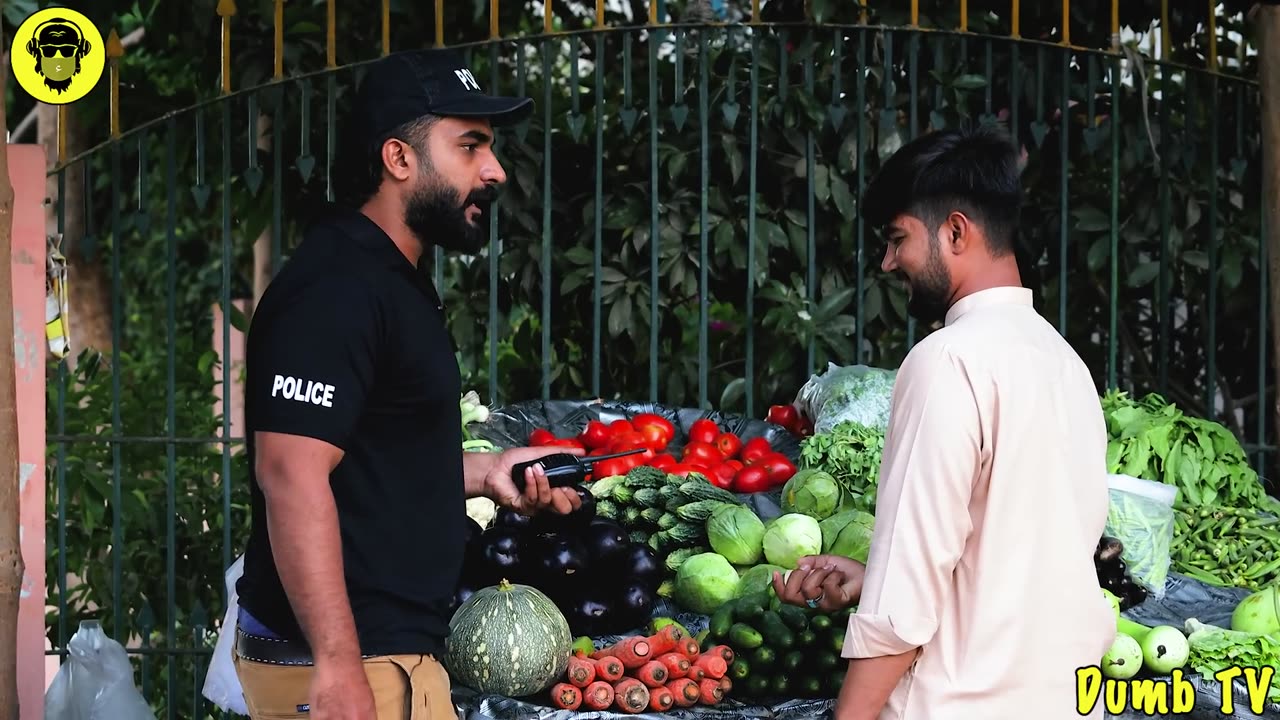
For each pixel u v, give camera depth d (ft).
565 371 18.12
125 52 23.98
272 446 7.25
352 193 8.05
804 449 13.85
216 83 18.40
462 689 9.76
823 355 17.30
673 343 17.85
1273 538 13.52
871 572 7.45
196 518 18.28
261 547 7.94
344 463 7.69
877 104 17.37
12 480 10.58
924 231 7.85
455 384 8.00
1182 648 10.41
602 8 15.33
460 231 8.02
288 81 15.14
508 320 17.79
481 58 18.71
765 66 17.43
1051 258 17.97
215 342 29.60
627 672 9.80
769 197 17.61
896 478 7.43
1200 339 18.25
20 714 12.92
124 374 21.12
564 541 10.95
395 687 7.75
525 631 9.58
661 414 15.48
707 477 13.53
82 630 12.60
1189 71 15.80
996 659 7.41
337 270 7.56
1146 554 12.44
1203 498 14.17
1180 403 18.19
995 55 17.52
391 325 7.64
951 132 7.95
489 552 10.81
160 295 29.25
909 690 7.54
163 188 26.48
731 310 19.71
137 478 18.15
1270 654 10.42
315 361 7.31
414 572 7.84
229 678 11.50
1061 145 15.66
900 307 17.33
